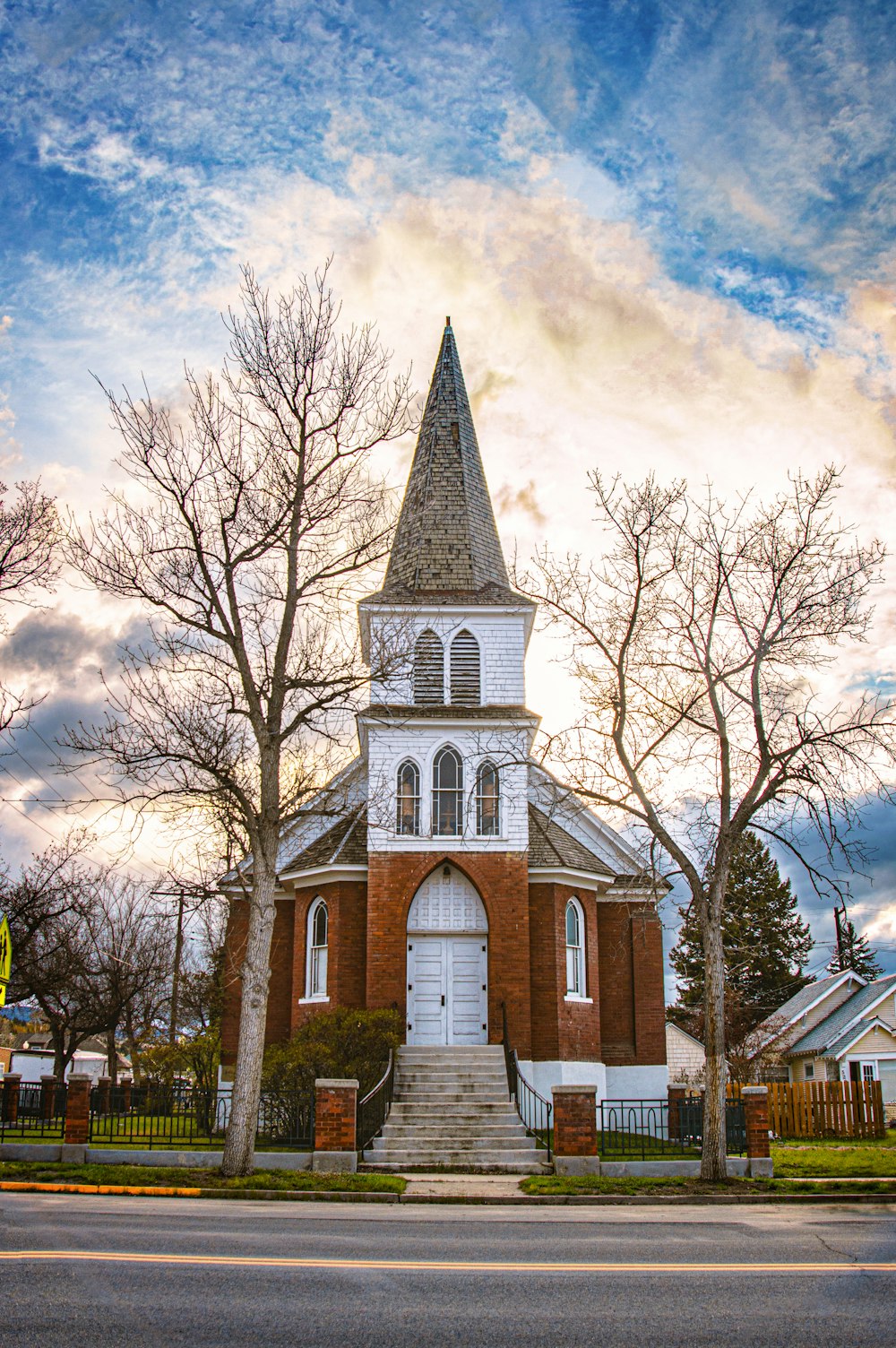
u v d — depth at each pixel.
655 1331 7.80
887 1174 20.19
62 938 37.03
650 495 20.98
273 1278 9.13
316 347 20.36
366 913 28.12
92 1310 7.90
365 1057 23.41
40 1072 52.44
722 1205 16.14
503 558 32.06
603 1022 29.69
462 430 33.19
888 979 46.84
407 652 22.98
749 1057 45.38
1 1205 13.91
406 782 28.48
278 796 18.83
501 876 27.64
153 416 19.80
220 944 39.50
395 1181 17.05
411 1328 7.70
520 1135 21.94
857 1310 8.48
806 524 20.84
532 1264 10.14
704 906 19.02
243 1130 17.25
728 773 19.69
